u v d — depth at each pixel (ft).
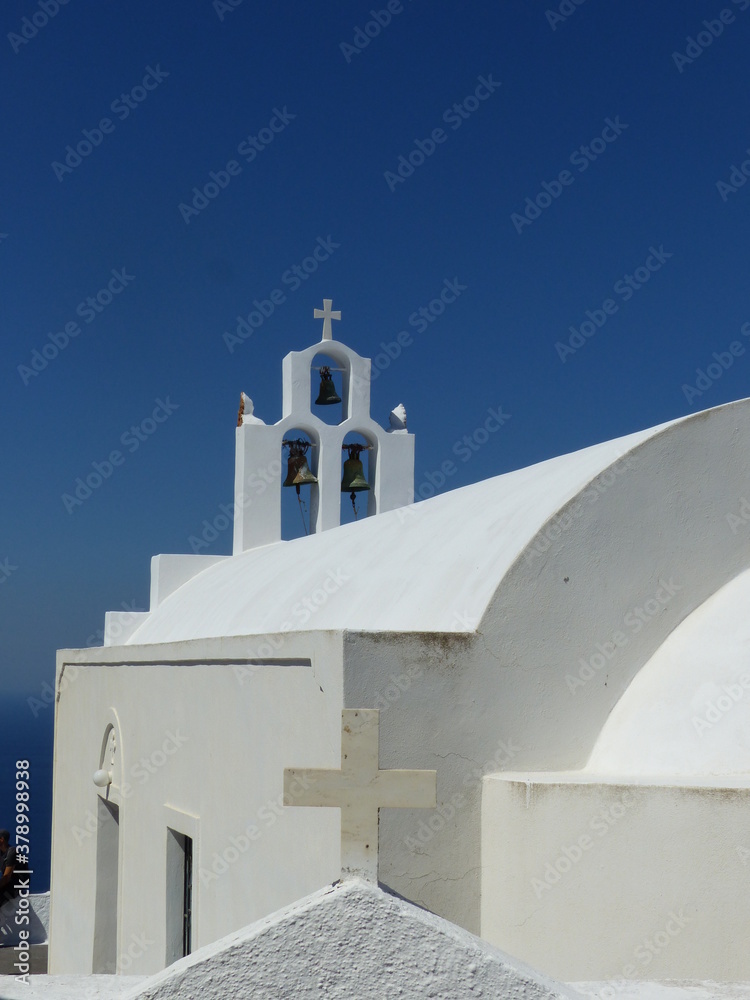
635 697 22.75
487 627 22.15
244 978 11.22
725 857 18.72
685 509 24.08
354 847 12.42
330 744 21.20
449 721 21.57
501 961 11.54
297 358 48.29
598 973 19.31
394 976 11.34
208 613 39.14
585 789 19.84
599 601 23.11
